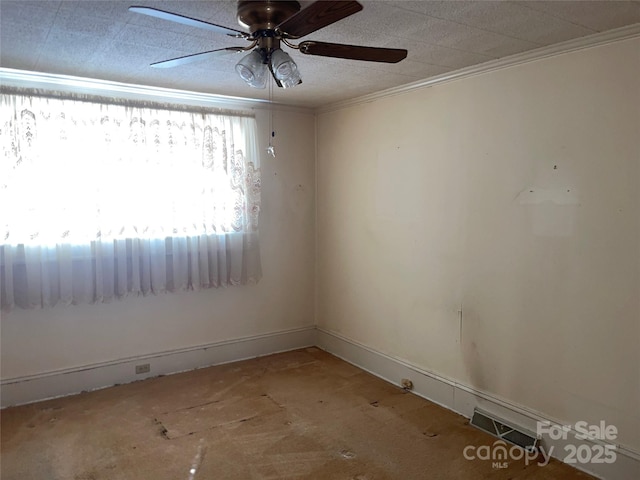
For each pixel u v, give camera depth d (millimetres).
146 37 2293
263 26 1827
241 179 3938
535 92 2578
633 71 2191
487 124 2838
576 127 2412
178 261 3699
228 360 4098
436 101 3156
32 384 3271
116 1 1864
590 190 2377
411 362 3492
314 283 4535
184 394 3414
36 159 3137
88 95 3281
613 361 2338
